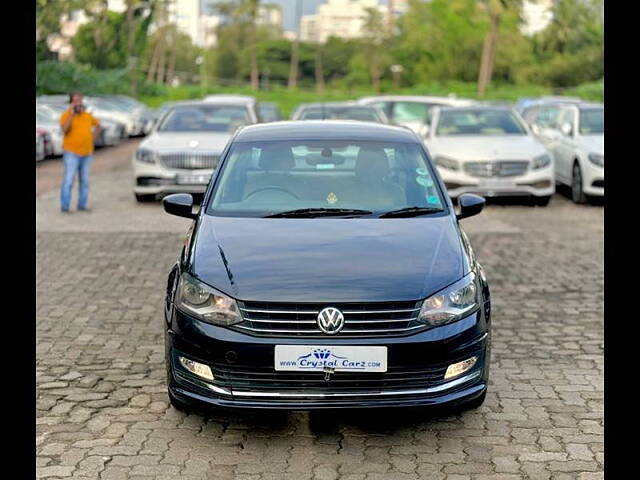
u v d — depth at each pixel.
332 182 6.11
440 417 5.24
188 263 5.14
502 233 11.76
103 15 51.41
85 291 8.38
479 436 4.96
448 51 90.00
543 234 11.68
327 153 6.38
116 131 28.11
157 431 5.04
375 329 4.71
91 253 10.20
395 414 5.29
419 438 4.94
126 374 6.02
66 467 4.55
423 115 19.84
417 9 93.19
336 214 5.77
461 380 4.84
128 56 55.09
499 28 84.25
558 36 82.75
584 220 12.88
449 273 4.98
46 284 8.63
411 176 6.21
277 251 5.16
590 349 6.59
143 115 33.56
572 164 14.66
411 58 93.94
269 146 6.45
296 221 5.64
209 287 4.86
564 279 8.98
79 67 42.91
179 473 4.49
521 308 7.83
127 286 8.62
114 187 16.62
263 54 111.19
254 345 4.68
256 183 6.11
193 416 5.26
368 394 4.70
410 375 4.74
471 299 4.95
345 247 5.21
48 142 20.98
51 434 4.98
